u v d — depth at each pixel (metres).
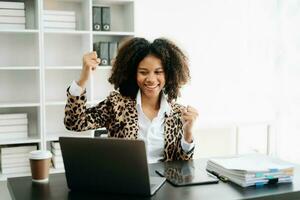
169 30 3.79
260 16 4.11
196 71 3.92
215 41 3.97
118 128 1.87
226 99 4.07
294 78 3.88
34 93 3.38
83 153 1.34
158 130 1.89
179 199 1.30
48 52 3.39
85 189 1.40
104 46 3.28
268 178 1.49
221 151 3.97
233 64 4.06
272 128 4.02
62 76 3.46
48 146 3.35
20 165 3.10
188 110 1.84
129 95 1.94
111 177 1.34
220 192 1.38
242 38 4.07
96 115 1.84
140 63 1.83
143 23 3.69
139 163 1.29
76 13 3.44
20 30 2.97
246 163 1.64
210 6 3.92
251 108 4.16
